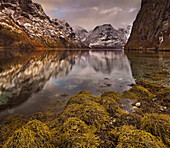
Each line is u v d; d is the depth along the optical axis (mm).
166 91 8781
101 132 4254
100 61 36719
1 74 18938
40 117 6816
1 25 184750
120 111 6328
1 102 9367
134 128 4098
